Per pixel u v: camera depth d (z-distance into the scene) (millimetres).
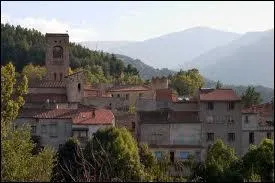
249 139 102938
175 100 107312
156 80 164250
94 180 33969
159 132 96438
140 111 99562
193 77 197125
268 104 111688
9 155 53219
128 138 69688
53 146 94500
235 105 98750
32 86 117312
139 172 51156
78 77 119188
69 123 94875
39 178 49375
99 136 68625
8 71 58500
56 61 137625
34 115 95438
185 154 94938
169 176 37438
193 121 97000
